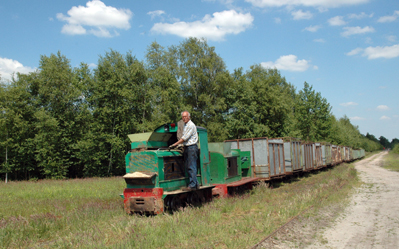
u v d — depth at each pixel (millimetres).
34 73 31391
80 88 30797
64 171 28797
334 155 34719
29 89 31047
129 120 31047
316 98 39656
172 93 33469
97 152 29344
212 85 38844
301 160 21016
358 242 6059
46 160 28438
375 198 11445
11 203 10914
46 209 9539
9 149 28188
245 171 15031
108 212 8562
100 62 31500
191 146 8891
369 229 7047
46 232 6852
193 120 38312
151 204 8172
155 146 9414
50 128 27891
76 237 6156
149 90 33281
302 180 19094
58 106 30656
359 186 15211
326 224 7551
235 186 11680
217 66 39812
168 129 9352
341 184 15062
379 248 5672
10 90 27781
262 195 11836
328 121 40062
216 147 11312
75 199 11461
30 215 8305
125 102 30422
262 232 6543
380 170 26938
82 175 33031
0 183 20078
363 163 42875
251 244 5645
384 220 7906
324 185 14055
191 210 8281
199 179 9781
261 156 15094
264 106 37375
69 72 32719
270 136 37812
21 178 31109
